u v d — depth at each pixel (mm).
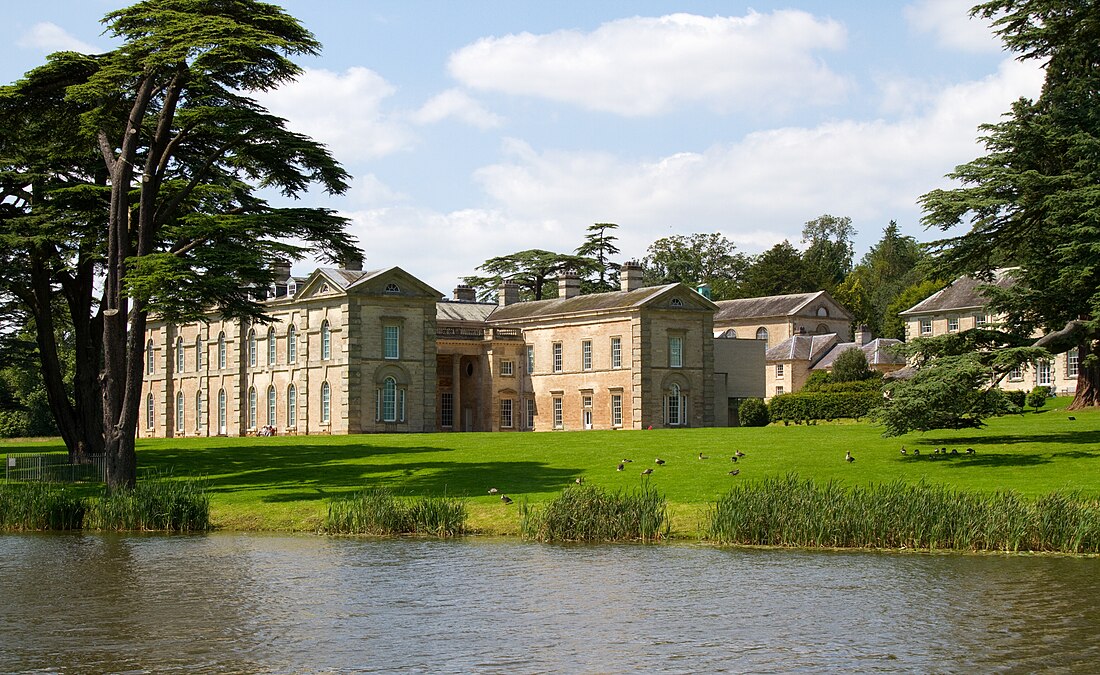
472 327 90625
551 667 20766
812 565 29859
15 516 39250
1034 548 31672
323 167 45281
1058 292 42344
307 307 81875
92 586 28281
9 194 50438
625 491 37156
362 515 37219
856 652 21406
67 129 46344
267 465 52000
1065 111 42719
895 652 21375
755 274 143875
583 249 133000
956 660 20812
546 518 34844
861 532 32750
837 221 181500
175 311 41781
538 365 90812
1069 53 44594
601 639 22531
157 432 98438
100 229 47812
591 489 35500
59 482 47781
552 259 127562
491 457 50750
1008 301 43188
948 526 32219
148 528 38469
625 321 83938
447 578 28766
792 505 33438
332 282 79250
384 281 79688
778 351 113500
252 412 87688
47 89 44500
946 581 27422
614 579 28281
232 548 34125
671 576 28562
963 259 44562
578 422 87375
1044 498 32562
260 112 44031
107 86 41969
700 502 37344
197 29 41031
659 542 33969
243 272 43594
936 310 97062
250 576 29375
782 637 22484
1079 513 31719
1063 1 43375
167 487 40156
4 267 48562
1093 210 39344
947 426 43062
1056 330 44562
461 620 24281
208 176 49062
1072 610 24250
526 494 40156
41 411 106188
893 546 32562
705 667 20641
